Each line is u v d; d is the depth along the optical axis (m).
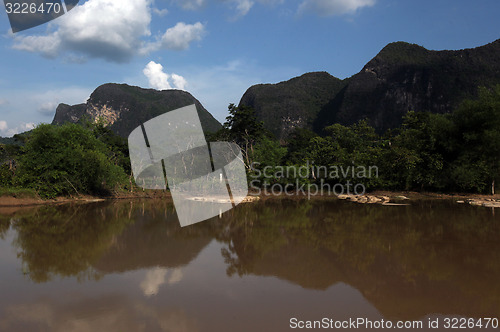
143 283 4.97
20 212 15.02
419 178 24.81
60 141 21.00
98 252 7.09
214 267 5.86
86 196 22.03
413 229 9.98
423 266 5.95
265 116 129.12
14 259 6.53
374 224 11.04
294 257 6.63
